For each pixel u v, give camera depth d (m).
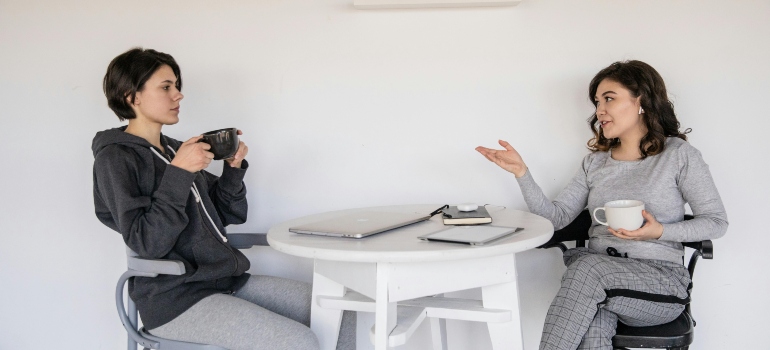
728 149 2.05
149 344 1.52
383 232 1.46
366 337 2.16
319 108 2.12
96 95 2.15
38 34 2.14
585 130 2.07
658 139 1.73
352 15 2.08
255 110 2.13
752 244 2.07
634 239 1.63
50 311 2.23
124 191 1.48
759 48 2.02
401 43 2.08
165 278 1.55
